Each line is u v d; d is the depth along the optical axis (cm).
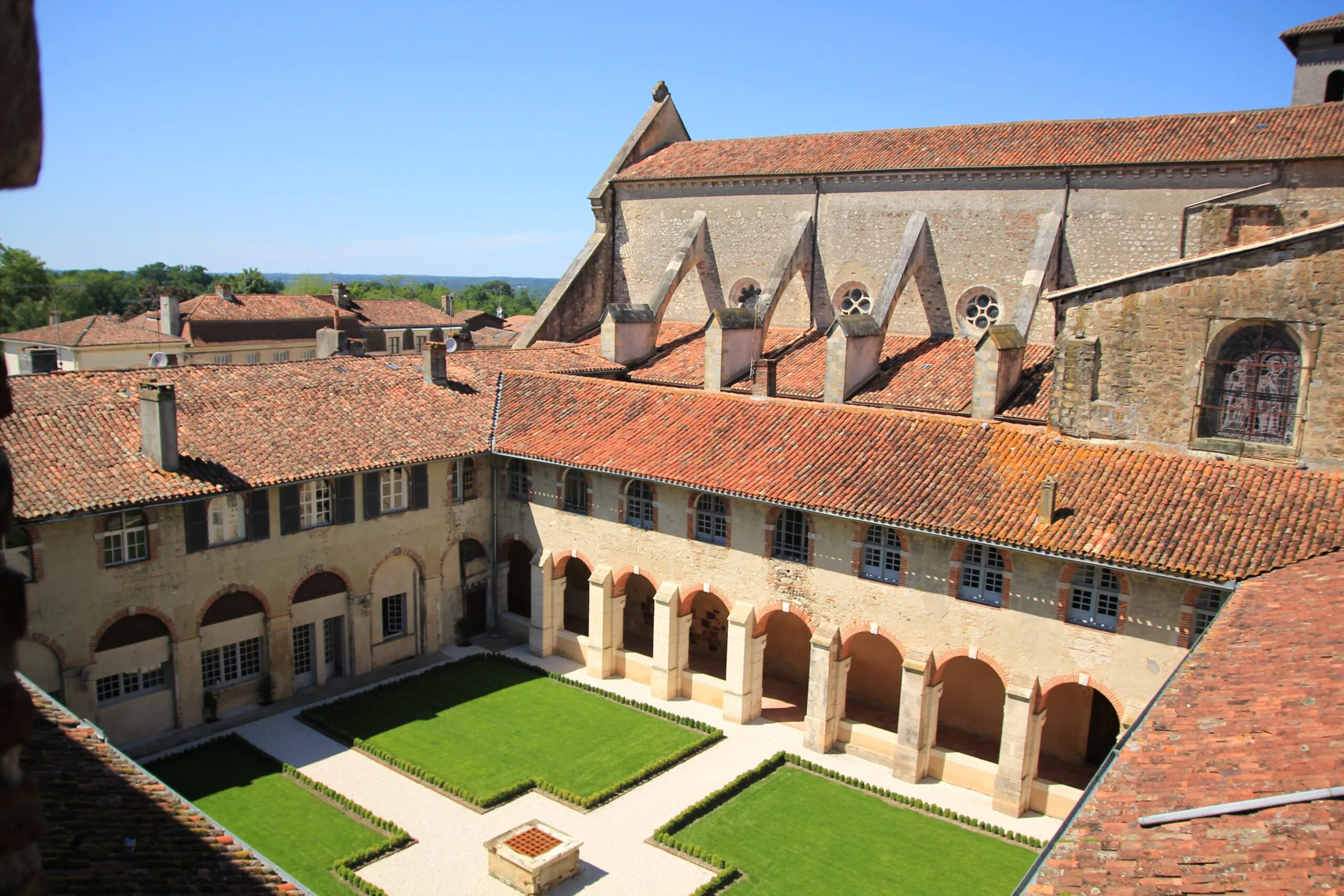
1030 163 4625
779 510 3678
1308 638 1988
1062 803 3186
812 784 3434
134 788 1903
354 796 3291
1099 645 3042
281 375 4338
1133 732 1681
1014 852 3030
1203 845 1252
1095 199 4516
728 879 2869
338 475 3881
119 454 3481
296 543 3862
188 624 3581
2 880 484
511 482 4556
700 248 5722
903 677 3391
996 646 3231
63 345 7769
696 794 3359
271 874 1691
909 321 5059
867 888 2852
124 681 3481
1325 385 2986
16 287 11362
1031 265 4459
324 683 4072
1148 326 3247
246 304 9375
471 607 4638
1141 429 3303
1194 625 2881
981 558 3259
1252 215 3609
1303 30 4738
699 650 4631
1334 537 2739
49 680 3250
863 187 5150
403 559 4297
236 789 3297
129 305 13425
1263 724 1590
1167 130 4541
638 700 4044
